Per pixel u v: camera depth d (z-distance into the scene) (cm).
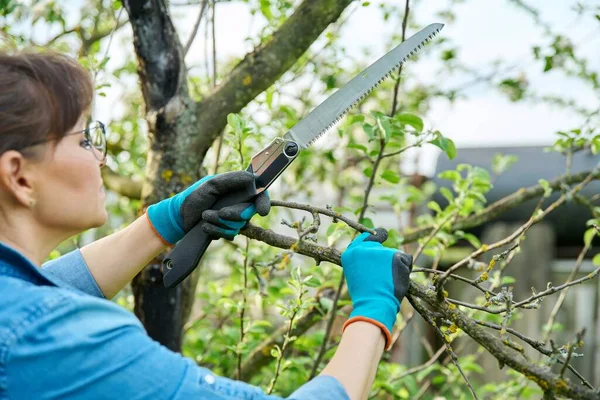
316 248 156
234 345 273
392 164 451
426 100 412
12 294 119
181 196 162
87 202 132
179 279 157
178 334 251
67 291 121
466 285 492
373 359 130
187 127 244
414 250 390
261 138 311
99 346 116
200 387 117
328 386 121
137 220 167
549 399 129
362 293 138
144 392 114
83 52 287
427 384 329
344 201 465
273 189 398
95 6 356
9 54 128
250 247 304
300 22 240
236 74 246
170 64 242
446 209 287
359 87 180
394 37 380
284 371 282
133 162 379
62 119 127
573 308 581
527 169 544
